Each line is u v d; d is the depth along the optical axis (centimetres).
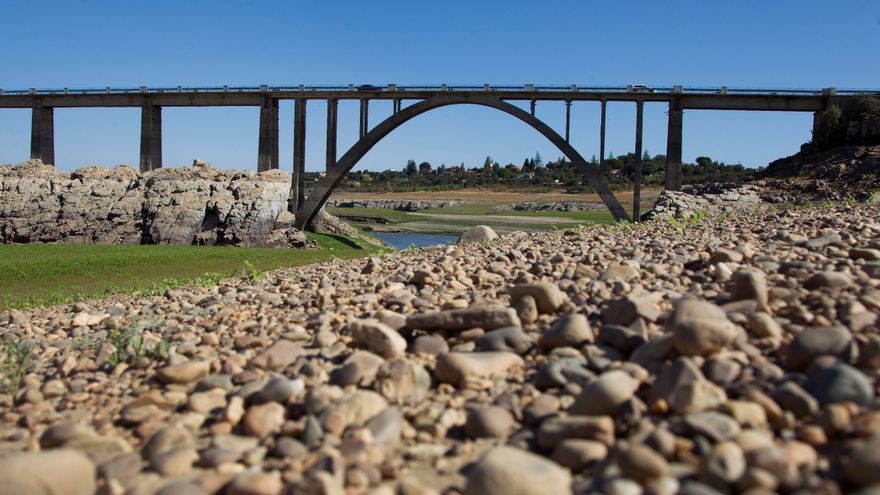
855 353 370
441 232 7175
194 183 4894
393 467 315
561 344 467
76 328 869
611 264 775
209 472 324
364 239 5453
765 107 4906
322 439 354
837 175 4344
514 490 262
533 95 4916
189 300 991
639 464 266
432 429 365
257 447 358
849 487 254
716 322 402
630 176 12712
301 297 819
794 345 384
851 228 991
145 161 5656
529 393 403
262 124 5434
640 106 4884
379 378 425
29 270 2634
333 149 5347
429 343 511
